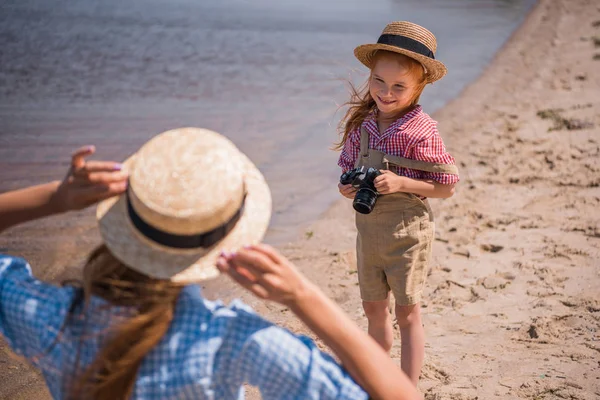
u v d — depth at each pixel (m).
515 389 3.95
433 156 3.61
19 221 1.90
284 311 4.98
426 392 3.95
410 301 3.73
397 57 3.55
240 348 1.72
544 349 4.36
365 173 3.57
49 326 1.80
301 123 9.21
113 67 11.28
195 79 10.91
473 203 6.82
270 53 12.52
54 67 11.08
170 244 1.72
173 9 15.24
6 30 12.85
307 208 6.89
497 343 4.46
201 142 1.77
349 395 1.71
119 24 13.81
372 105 3.84
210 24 14.27
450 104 10.32
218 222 1.73
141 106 9.58
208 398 1.72
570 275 5.32
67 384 1.71
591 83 11.03
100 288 1.74
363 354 1.72
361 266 3.83
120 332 1.66
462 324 4.71
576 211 6.53
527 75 11.73
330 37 13.85
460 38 14.45
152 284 1.71
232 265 1.68
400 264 3.69
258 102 9.98
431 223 3.76
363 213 3.52
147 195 1.70
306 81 11.06
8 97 9.61
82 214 6.51
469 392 3.93
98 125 8.77
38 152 7.83
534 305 4.91
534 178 7.39
